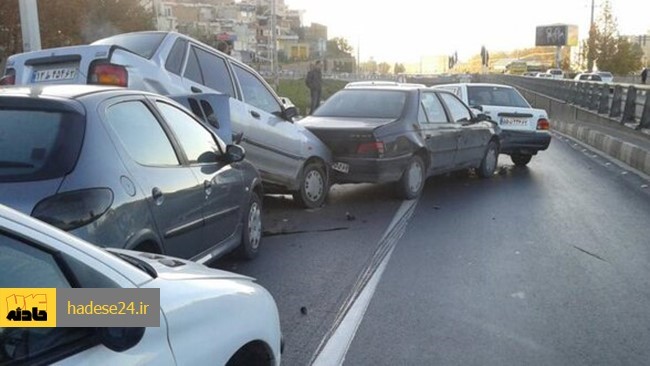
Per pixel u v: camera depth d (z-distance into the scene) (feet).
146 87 21.68
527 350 14.46
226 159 19.25
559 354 14.28
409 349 14.49
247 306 9.43
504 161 48.73
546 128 44.09
